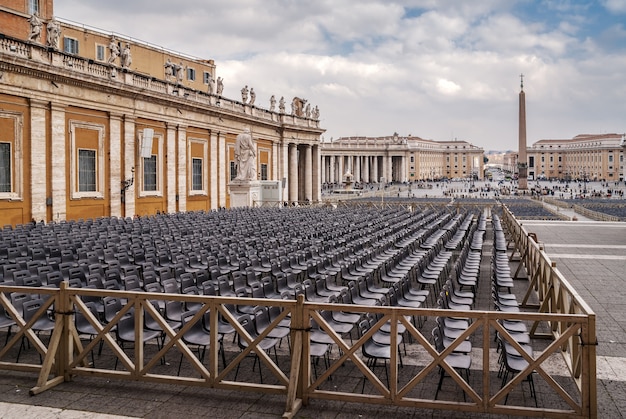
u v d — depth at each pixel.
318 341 9.63
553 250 26.33
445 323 10.96
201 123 50.69
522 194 107.75
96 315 10.90
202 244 20.77
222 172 54.66
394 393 7.91
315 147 77.88
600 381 9.24
